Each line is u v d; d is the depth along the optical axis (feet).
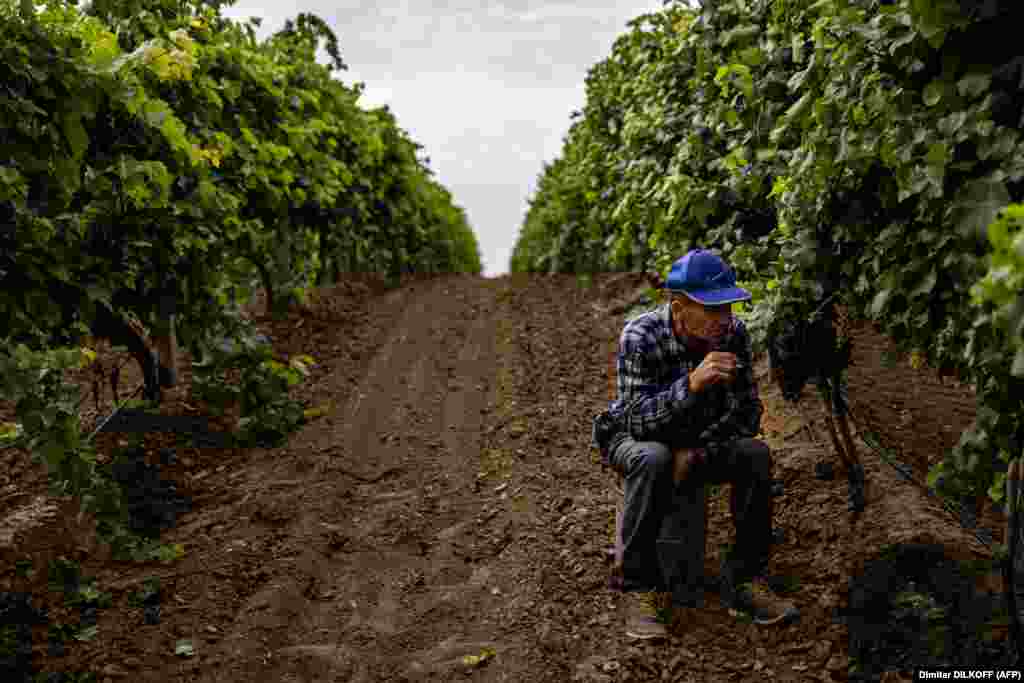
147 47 12.25
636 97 26.48
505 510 15.57
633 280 34.76
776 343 12.72
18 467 17.78
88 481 12.48
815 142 10.33
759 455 11.48
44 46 11.10
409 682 10.73
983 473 8.81
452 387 24.32
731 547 12.06
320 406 23.52
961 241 8.15
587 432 19.11
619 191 28.04
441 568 13.78
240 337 19.65
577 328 29.43
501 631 11.64
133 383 23.40
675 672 10.28
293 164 31.14
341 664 11.27
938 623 10.18
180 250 15.69
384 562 14.33
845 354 12.63
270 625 12.21
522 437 19.22
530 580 12.73
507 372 24.95
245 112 26.94
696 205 15.01
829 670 10.00
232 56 26.40
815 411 16.94
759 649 10.62
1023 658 9.20
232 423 21.56
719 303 10.88
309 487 17.40
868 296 10.97
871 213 10.19
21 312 12.00
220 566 13.85
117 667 11.09
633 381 11.73
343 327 34.40
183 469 18.56
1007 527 9.13
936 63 8.68
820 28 10.41
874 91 9.24
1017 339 5.63
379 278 56.65
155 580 13.37
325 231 40.32
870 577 11.27
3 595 12.52
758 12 15.25
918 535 11.66
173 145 13.21
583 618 11.57
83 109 11.38
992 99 7.80
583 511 14.67
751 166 14.02
